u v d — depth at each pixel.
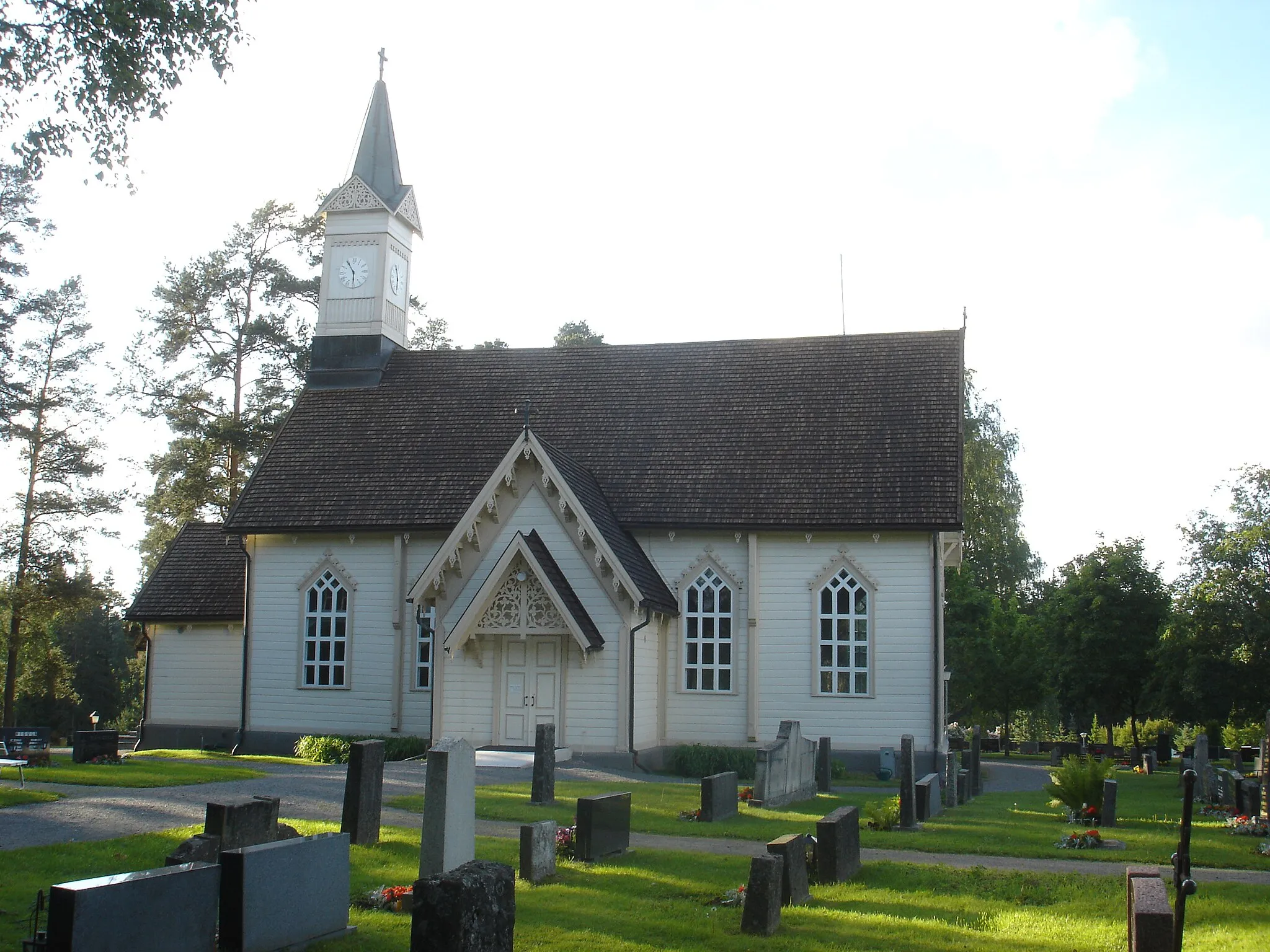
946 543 37.59
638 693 33.38
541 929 13.09
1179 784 37.12
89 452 58.66
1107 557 57.00
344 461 40.28
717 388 39.84
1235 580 46.31
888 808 22.80
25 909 12.97
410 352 44.19
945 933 13.41
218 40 20.78
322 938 12.11
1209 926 14.14
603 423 39.59
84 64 20.17
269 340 58.62
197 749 40.75
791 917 14.03
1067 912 14.84
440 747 14.87
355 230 44.03
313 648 39.03
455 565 33.97
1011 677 60.31
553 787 23.22
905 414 37.22
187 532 45.16
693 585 36.25
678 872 16.56
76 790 23.25
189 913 10.17
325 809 20.94
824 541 35.50
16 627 58.09
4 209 51.75
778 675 35.34
